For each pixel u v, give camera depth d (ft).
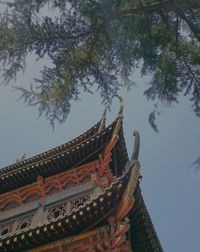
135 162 47.93
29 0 36.94
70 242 47.42
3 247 47.98
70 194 70.74
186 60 41.81
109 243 44.70
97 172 73.20
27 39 38.22
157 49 40.27
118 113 74.08
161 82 41.68
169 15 40.29
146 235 52.19
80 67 40.47
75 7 37.70
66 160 74.33
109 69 41.11
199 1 33.09
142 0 37.52
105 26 38.65
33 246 48.52
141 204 50.42
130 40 39.60
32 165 75.51
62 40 39.24
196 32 38.70
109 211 46.16
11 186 78.18
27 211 71.72
